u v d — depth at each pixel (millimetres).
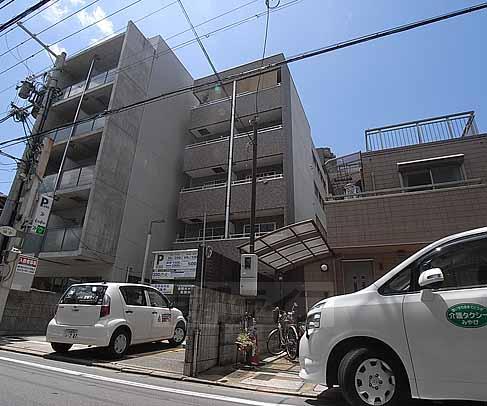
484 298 3158
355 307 3725
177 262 14930
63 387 4203
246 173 18719
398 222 9281
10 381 4363
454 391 3100
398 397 3328
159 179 18047
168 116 19484
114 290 6902
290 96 19141
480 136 10703
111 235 14805
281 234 9422
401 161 11359
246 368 6180
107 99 17578
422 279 3291
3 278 9000
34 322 10094
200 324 5723
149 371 5570
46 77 10992
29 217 9805
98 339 6285
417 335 3316
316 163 23969
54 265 15914
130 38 17547
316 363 3799
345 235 9664
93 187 14336
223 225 17906
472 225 8578
